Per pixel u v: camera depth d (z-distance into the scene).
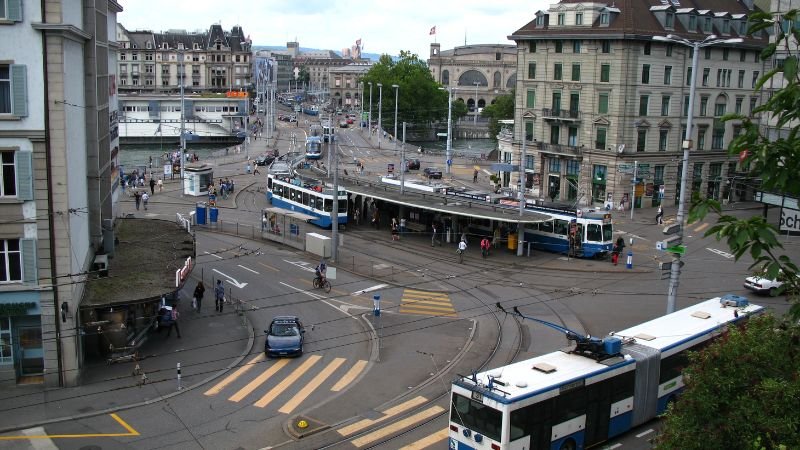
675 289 35.12
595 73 80.94
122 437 26.81
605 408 25.53
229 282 48.78
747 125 13.02
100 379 32.22
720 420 16.53
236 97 169.25
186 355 35.41
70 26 29.80
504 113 167.00
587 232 56.88
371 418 28.61
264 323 40.69
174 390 31.19
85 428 27.48
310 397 30.77
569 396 24.20
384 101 190.38
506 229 61.50
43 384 31.20
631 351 27.33
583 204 82.06
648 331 29.50
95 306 32.28
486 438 22.80
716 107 86.75
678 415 17.58
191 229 64.06
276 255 56.59
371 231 66.62
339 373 33.56
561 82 84.75
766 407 15.52
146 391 31.03
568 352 26.95
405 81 190.38
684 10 82.56
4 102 30.16
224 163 112.38
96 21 39.94
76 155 33.69
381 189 68.62
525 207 60.22
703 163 87.00
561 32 83.06
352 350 36.59
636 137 80.56
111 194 45.47
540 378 24.23
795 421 14.91
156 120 155.50
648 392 27.17
